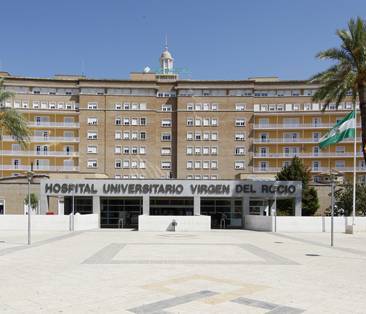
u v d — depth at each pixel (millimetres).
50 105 86500
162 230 36938
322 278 12789
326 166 83688
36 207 58156
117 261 16109
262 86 88688
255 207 50875
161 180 41844
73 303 9398
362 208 46750
